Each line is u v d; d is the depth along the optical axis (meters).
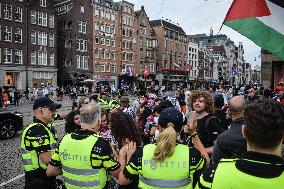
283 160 1.82
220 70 106.06
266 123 1.76
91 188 3.12
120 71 62.66
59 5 58.66
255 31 3.87
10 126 12.75
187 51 83.94
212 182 1.93
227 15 3.97
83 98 7.45
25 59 48.09
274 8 3.87
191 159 2.77
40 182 3.53
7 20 45.94
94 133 3.27
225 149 3.38
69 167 3.18
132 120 4.07
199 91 4.75
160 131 3.17
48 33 51.41
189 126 3.37
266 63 14.89
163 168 2.75
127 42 64.31
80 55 55.66
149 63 70.12
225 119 6.28
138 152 2.88
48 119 3.87
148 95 9.62
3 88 31.83
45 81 51.06
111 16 60.94
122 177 2.90
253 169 1.78
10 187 6.87
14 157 9.52
